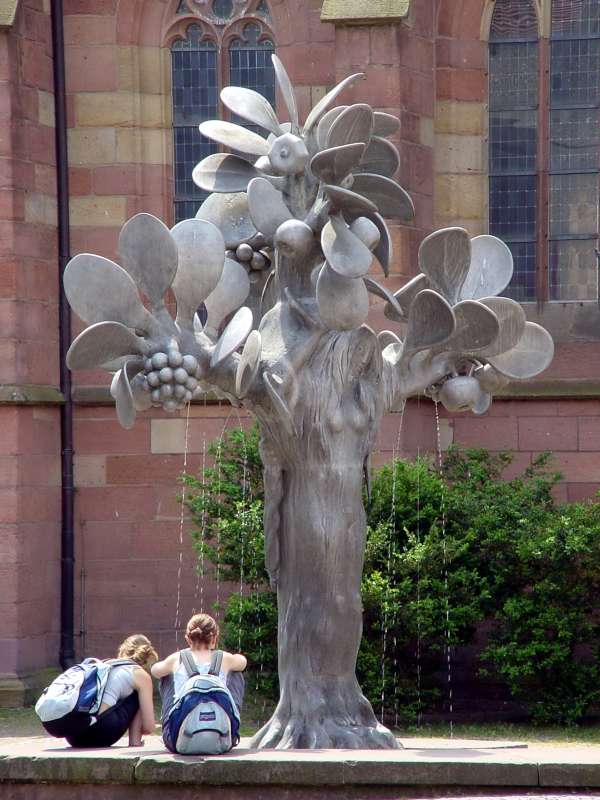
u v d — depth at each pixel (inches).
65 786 384.2
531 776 370.3
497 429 745.6
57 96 765.3
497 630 660.1
